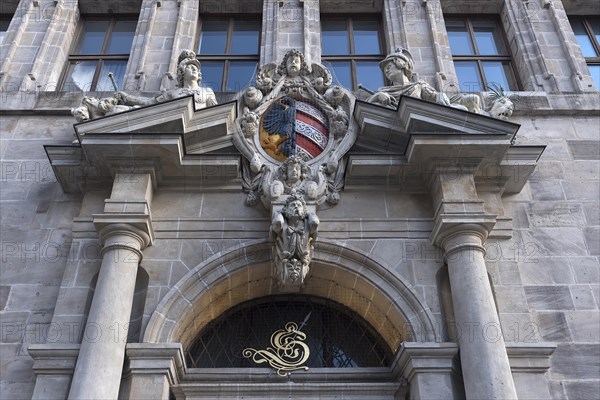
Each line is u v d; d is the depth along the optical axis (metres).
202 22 12.67
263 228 8.82
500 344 7.37
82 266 8.45
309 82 9.70
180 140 8.55
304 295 9.19
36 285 8.66
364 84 11.63
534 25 12.10
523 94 10.85
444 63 11.49
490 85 11.59
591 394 7.81
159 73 11.24
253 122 9.30
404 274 8.39
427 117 8.70
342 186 9.11
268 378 8.36
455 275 8.02
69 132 10.35
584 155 10.14
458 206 8.41
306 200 8.74
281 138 9.28
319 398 8.12
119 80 11.70
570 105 10.74
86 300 8.18
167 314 8.05
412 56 11.49
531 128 10.48
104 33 12.63
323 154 9.20
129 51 12.25
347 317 9.19
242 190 9.15
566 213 9.40
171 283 8.30
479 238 8.30
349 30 12.55
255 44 12.33
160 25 12.03
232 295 8.88
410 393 7.80
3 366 7.95
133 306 8.27
